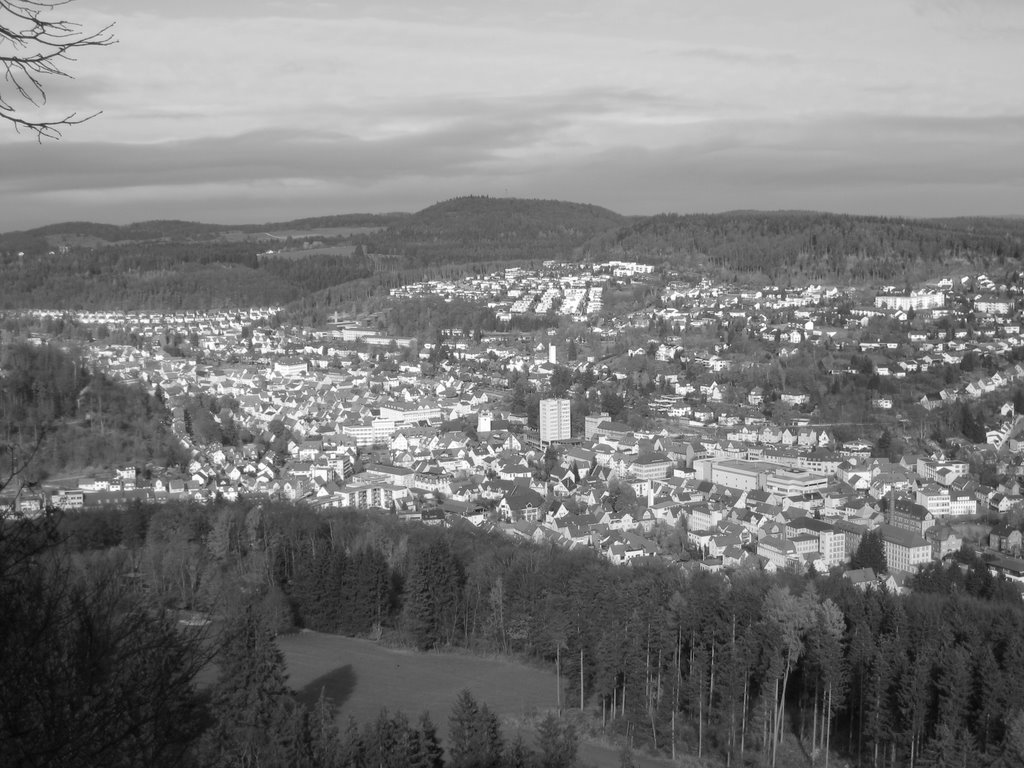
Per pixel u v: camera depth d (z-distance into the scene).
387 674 196.38
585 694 182.88
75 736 42.47
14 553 43.00
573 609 189.62
